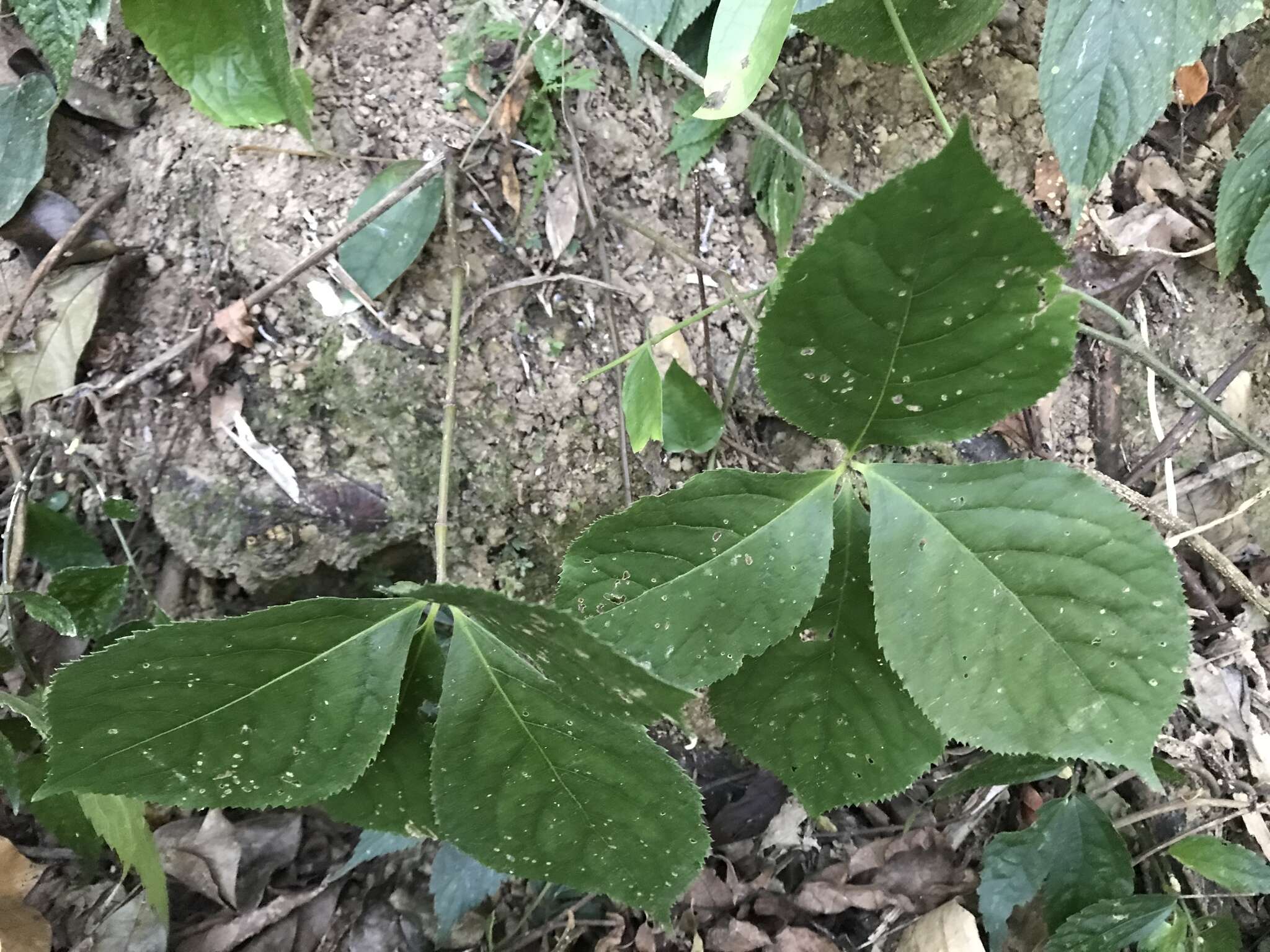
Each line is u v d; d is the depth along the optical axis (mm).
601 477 523
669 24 526
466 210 507
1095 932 491
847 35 485
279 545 466
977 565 303
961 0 466
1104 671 297
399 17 513
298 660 290
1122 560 291
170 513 459
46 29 410
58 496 471
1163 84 429
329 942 501
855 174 608
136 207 489
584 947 535
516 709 302
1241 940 547
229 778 298
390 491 479
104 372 472
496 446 500
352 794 334
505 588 510
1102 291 620
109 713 275
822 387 298
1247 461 619
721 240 573
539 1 529
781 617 322
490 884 491
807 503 321
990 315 272
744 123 584
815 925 551
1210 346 640
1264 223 523
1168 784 566
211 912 495
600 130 544
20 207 465
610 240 543
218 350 466
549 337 517
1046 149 622
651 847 322
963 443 593
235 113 449
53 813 420
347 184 492
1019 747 306
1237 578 529
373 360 481
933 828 578
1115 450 623
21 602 442
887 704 351
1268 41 631
